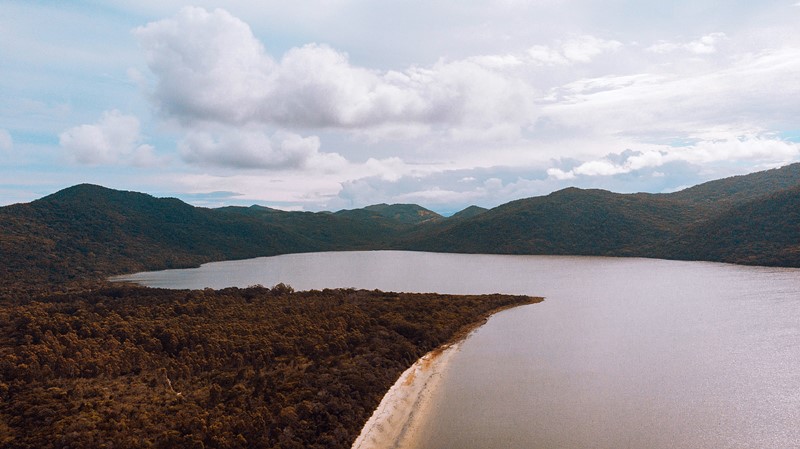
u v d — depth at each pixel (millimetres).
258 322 100062
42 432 53469
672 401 65562
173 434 53875
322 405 61688
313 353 83000
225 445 52875
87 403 60156
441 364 87938
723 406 63312
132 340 85250
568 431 58625
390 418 65125
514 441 57000
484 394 71812
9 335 83875
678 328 103875
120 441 52375
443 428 61375
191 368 75188
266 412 58656
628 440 55844
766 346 87250
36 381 66375
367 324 103062
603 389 71125
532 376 78438
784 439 54531
